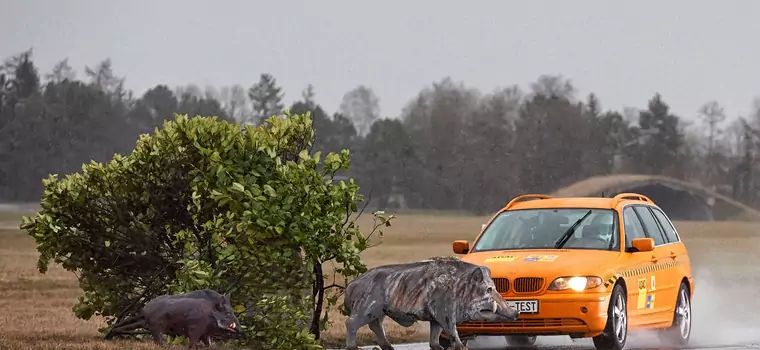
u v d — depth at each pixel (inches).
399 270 872.9
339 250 947.3
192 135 957.2
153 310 867.4
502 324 921.5
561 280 919.7
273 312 920.3
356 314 871.1
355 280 884.0
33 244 3577.8
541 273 923.4
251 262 955.3
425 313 858.1
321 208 941.8
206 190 948.6
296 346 922.1
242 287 955.3
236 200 919.7
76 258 996.6
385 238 4598.9
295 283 964.0
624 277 959.6
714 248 3767.2
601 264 944.9
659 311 1040.2
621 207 1037.8
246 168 951.0
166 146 966.4
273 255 930.1
